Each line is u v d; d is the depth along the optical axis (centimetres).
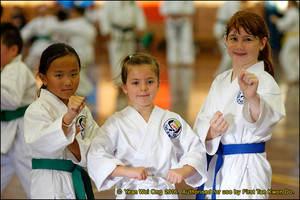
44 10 1020
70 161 261
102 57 1823
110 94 933
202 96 905
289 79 1119
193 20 2009
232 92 273
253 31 263
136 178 236
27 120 250
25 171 354
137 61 256
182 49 1547
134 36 1214
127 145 255
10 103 343
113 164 242
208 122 274
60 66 254
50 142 239
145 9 2009
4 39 359
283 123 707
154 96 259
